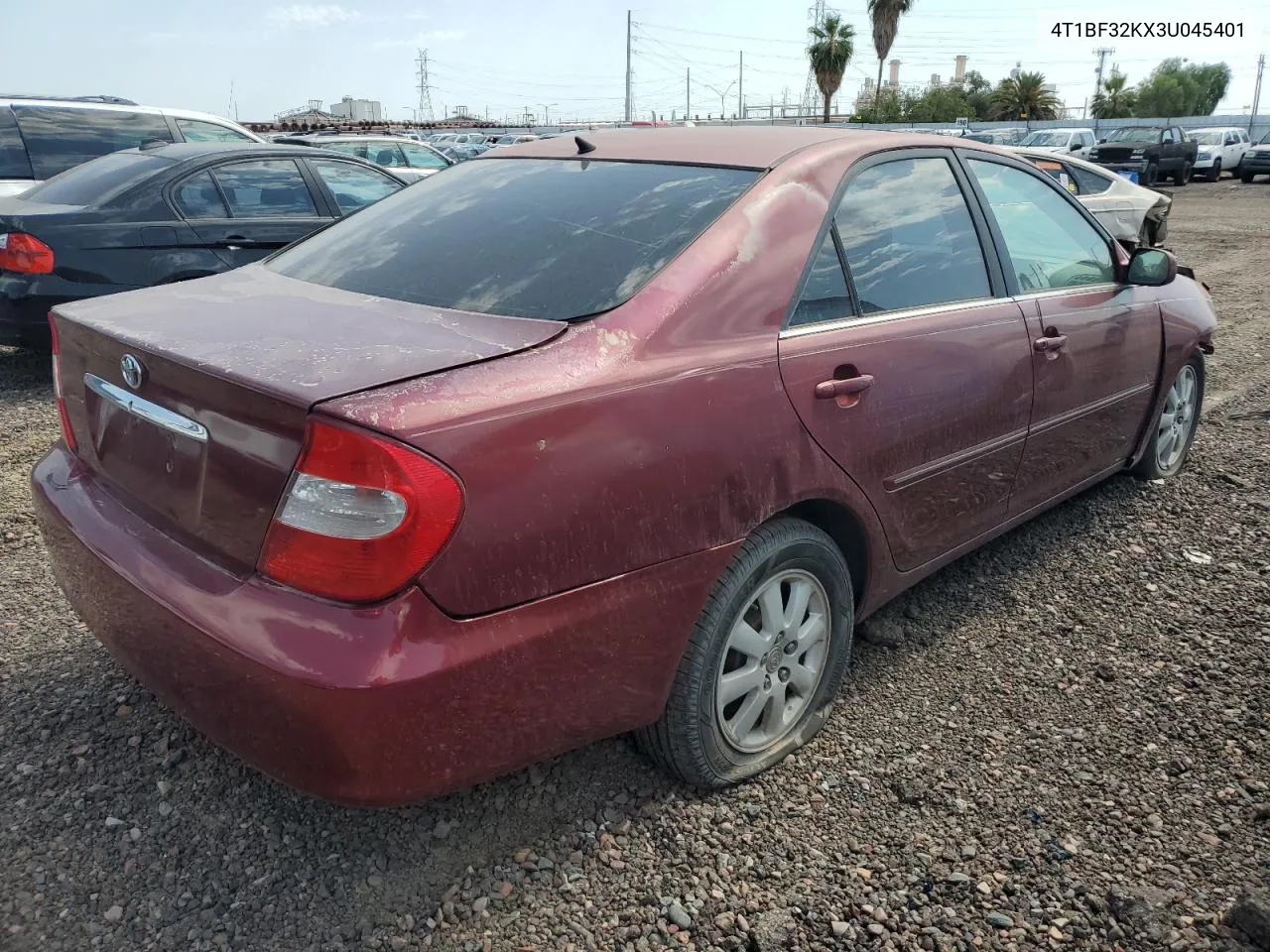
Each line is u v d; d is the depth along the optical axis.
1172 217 18.47
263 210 6.62
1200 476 4.79
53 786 2.46
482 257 2.51
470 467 1.81
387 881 2.22
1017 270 3.34
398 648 1.76
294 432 1.79
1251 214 19.02
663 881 2.25
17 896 2.12
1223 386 6.56
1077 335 3.50
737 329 2.32
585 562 1.99
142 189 6.07
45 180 7.39
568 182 2.82
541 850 2.32
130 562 2.10
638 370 2.10
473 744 1.91
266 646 1.79
